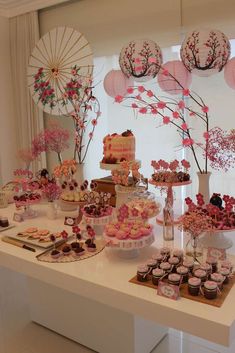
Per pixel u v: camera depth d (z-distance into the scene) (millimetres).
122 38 3668
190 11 3240
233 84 2264
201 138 3275
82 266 1668
